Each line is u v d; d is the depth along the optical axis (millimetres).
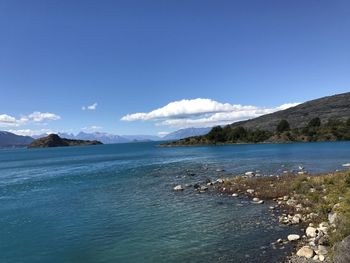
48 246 23844
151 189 46156
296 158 85188
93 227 28000
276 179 45906
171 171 69500
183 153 142250
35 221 31141
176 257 20328
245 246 21266
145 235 24922
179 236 24172
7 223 30766
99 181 59250
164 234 24844
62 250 22906
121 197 41125
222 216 28984
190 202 35656
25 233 27266
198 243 22469
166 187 47156
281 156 94688
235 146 186750
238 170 64250
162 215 30578
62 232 27078
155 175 63469
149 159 114188
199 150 160875
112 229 27047
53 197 44500
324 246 19547
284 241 21531
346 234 18969
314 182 38875
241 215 28953
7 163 140375
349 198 26219
